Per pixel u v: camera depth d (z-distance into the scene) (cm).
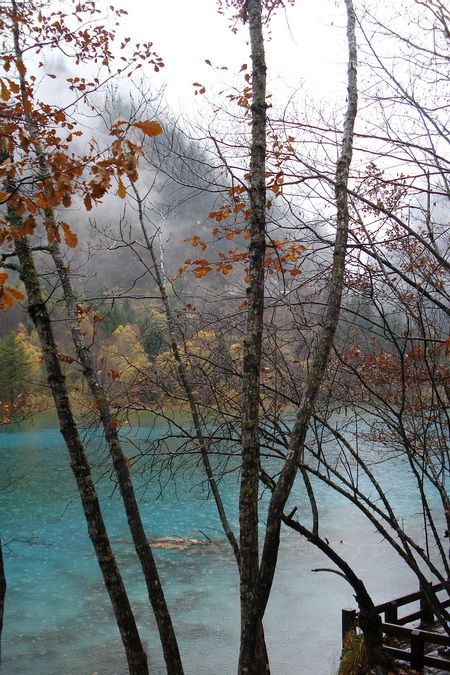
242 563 376
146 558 615
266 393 602
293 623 1061
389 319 626
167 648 603
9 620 1089
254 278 404
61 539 1560
